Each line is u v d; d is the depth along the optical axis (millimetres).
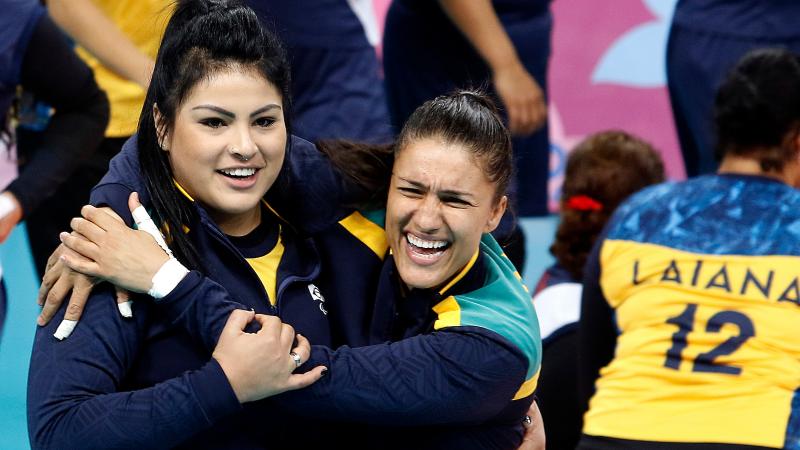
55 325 7359
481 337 7797
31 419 7297
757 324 9242
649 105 19531
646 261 9711
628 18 19750
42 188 11164
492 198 7953
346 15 12742
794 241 9445
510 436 8430
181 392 7184
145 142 7633
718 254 9508
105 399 7184
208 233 7664
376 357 7656
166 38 7539
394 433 8102
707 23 14898
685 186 9945
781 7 14578
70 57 11156
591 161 11266
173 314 7383
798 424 8945
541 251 17672
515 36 14500
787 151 9703
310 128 12602
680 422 9133
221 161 7445
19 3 10789
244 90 7410
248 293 7727
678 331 9406
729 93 9828
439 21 13859
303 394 7551
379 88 13148
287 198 8172
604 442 9312
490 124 7871
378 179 8359
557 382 10656
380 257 8344
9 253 16891
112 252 7289
